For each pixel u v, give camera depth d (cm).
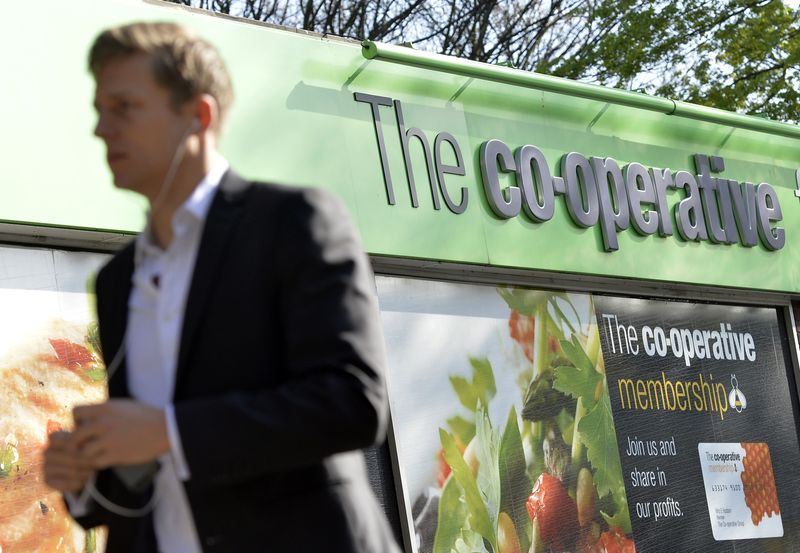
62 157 517
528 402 722
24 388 505
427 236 675
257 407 186
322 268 195
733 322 885
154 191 209
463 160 703
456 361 688
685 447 817
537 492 713
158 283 210
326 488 198
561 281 763
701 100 1561
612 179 792
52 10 523
